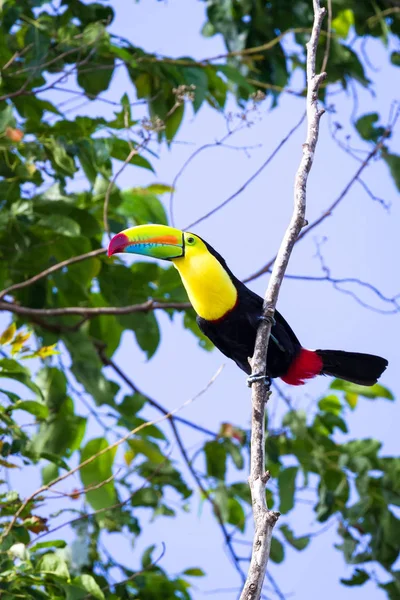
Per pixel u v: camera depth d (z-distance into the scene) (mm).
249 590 6602
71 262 11781
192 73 12484
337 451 13109
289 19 13961
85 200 12617
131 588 11547
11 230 11867
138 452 12062
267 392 8672
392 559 12648
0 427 9930
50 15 12797
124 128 11766
